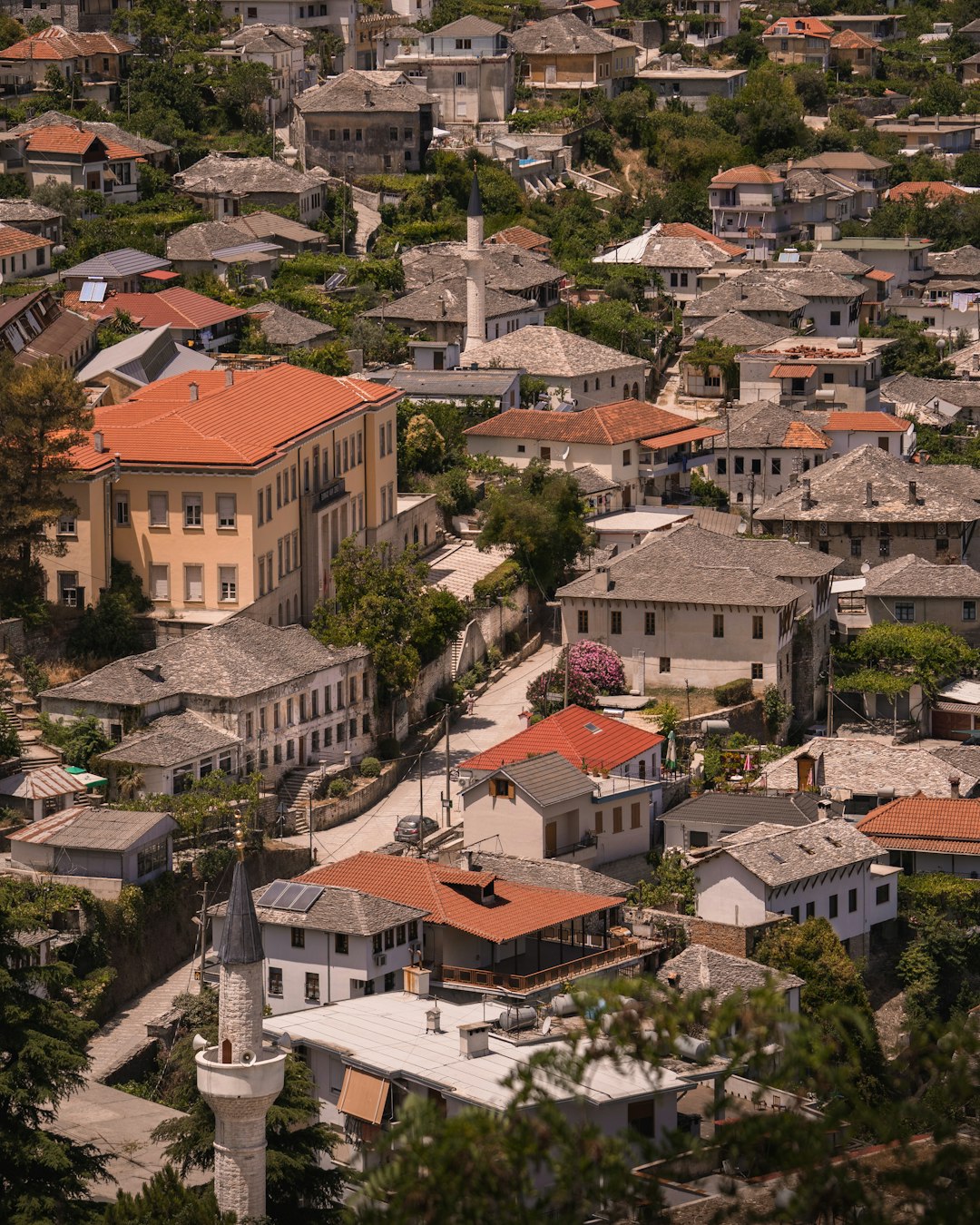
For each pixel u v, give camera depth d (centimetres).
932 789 17112
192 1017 12706
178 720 15588
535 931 13250
